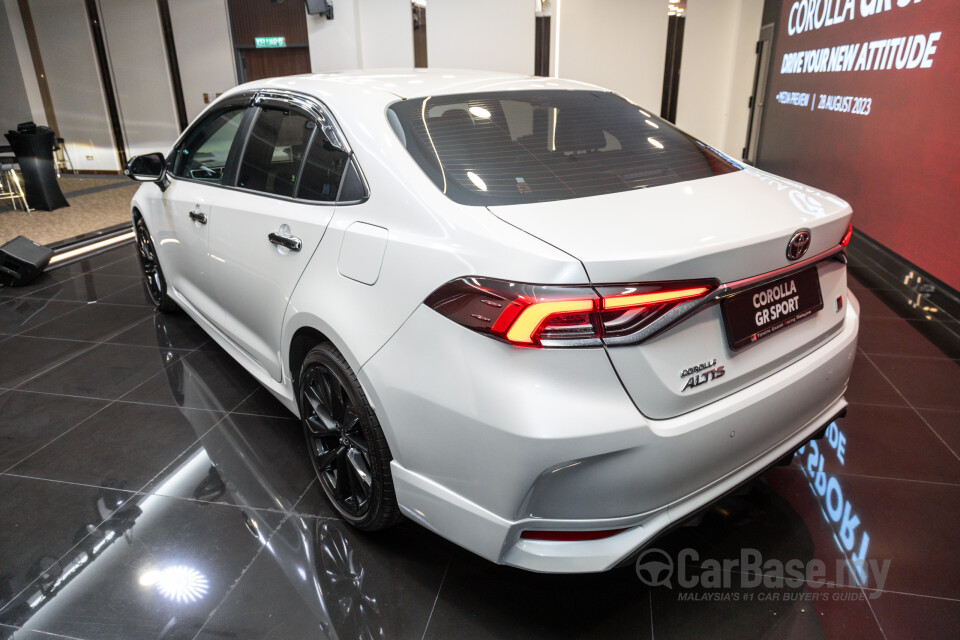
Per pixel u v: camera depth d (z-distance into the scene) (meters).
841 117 5.36
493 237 1.21
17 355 2.96
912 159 3.99
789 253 1.32
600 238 1.18
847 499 1.88
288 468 2.09
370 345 1.42
